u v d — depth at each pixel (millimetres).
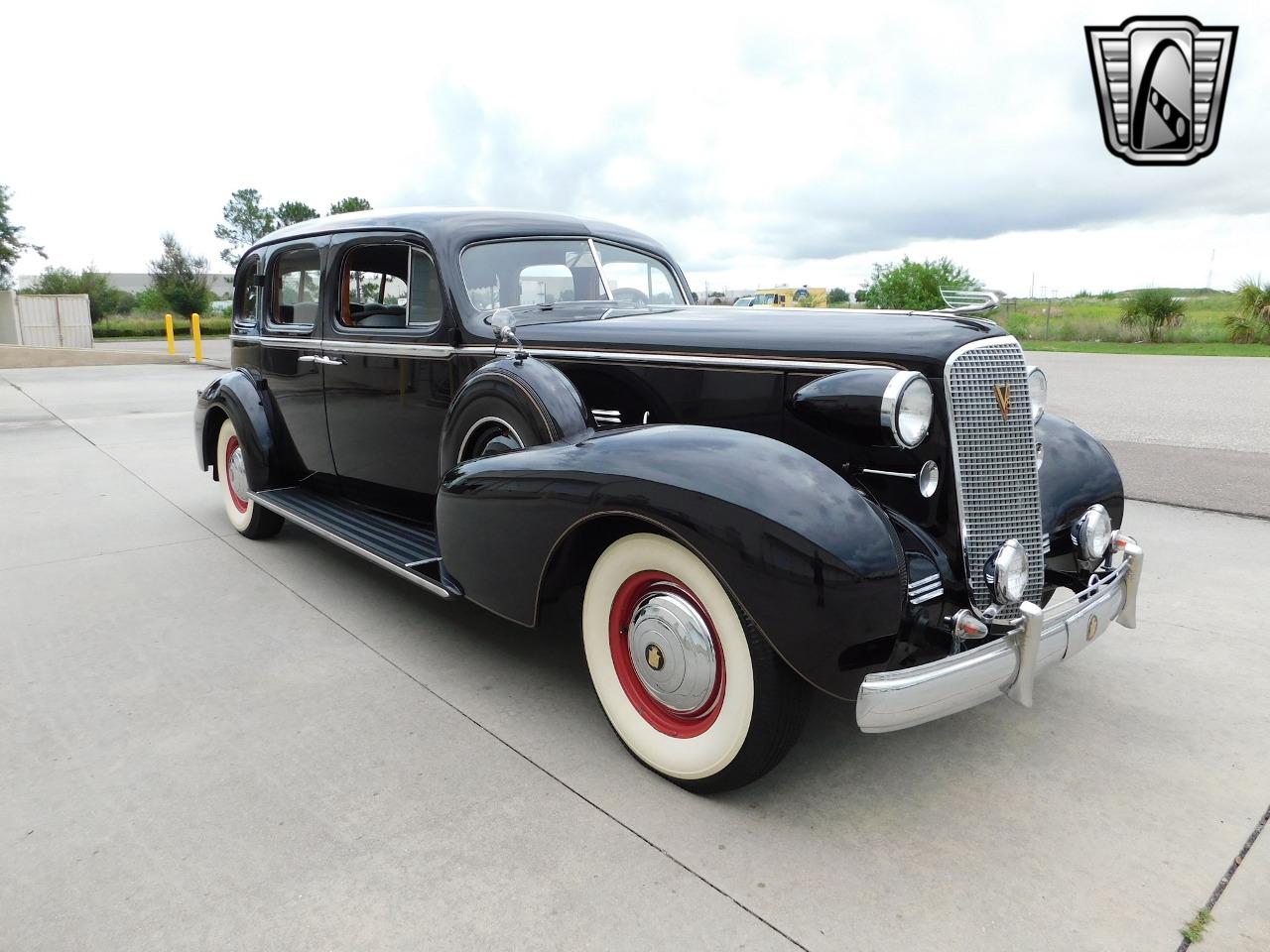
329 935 1875
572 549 2562
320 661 3305
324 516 4117
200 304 43312
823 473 2209
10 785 2463
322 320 4195
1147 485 6109
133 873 2084
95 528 5305
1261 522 5215
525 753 2641
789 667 2162
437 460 3729
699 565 2219
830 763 2598
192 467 7211
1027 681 2242
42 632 3609
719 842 2203
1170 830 2260
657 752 2469
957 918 1928
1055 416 3363
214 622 3719
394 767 2561
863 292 24062
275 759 2605
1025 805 2375
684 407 2941
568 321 3486
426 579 3072
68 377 15094
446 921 1918
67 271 43188
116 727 2801
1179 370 14594
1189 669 3240
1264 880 2059
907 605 2258
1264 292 21859
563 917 1929
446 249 3535
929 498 2494
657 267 4375
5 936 1871
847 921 1918
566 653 3402
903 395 2309
